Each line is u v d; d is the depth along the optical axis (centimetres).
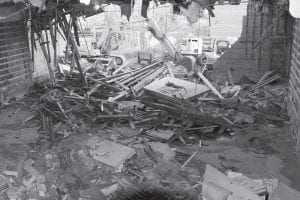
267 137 1476
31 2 1416
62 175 1073
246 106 1814
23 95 2102
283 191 908
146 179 1044
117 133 1482
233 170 1183
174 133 1473
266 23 2278
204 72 2442
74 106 1772
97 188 1000
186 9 1401
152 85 2050
